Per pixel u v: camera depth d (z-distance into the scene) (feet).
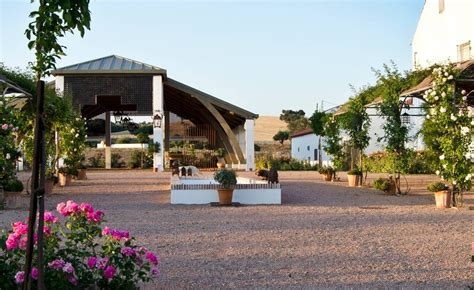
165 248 24.85
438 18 85.10
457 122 40.96
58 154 61.82
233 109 98.12
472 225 32.17
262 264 21.58
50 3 12.89
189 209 40.14
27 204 41.65
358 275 19.79
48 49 13.28
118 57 97.81
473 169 45.24
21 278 12.98
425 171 85.66
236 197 43.98
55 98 55.36
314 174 91.45
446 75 41.65
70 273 13.75
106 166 108.88
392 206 42.50
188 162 105.29
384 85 53.83
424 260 22.27
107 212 38.17
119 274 14.76
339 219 34.71
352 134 65.72
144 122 152.76
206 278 19.33
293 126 280.31
